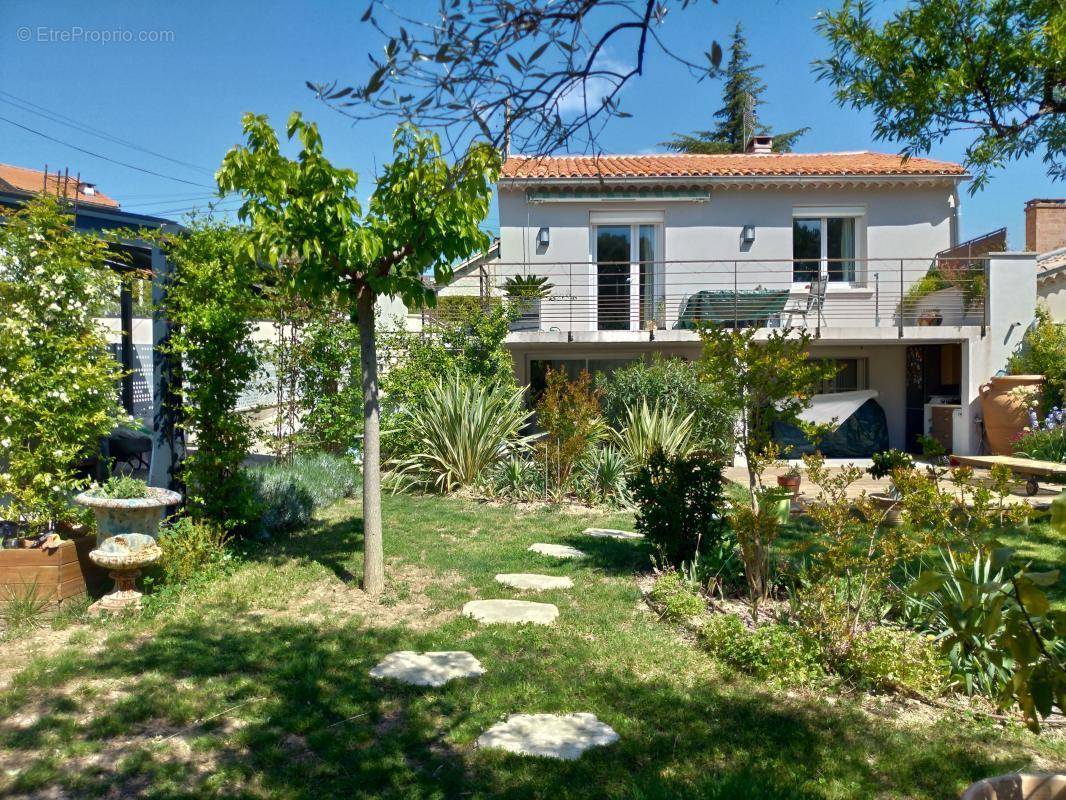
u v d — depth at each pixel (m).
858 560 5.30
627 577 7.16
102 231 7.07
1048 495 11.34
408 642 5.34
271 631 5.50
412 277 6.43
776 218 17.00
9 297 6.30
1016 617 2.15
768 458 6.36
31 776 3.47
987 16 4.38
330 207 5.82
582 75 2.60
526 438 12.60
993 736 4.20
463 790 3.48
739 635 5.22
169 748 3.82
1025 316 15.60
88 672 4.67
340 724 4.09
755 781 3.53
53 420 6.30
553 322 16.91
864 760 3.86
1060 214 18.70
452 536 8.91
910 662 4.79
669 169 16.98
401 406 13.23
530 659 5.06
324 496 10.72
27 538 6.36
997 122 4.50
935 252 17.11
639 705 4.41
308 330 12.65
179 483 7.83
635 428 12.88
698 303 15.19
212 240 7.62
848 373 17.62
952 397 16.55
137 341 15.06
